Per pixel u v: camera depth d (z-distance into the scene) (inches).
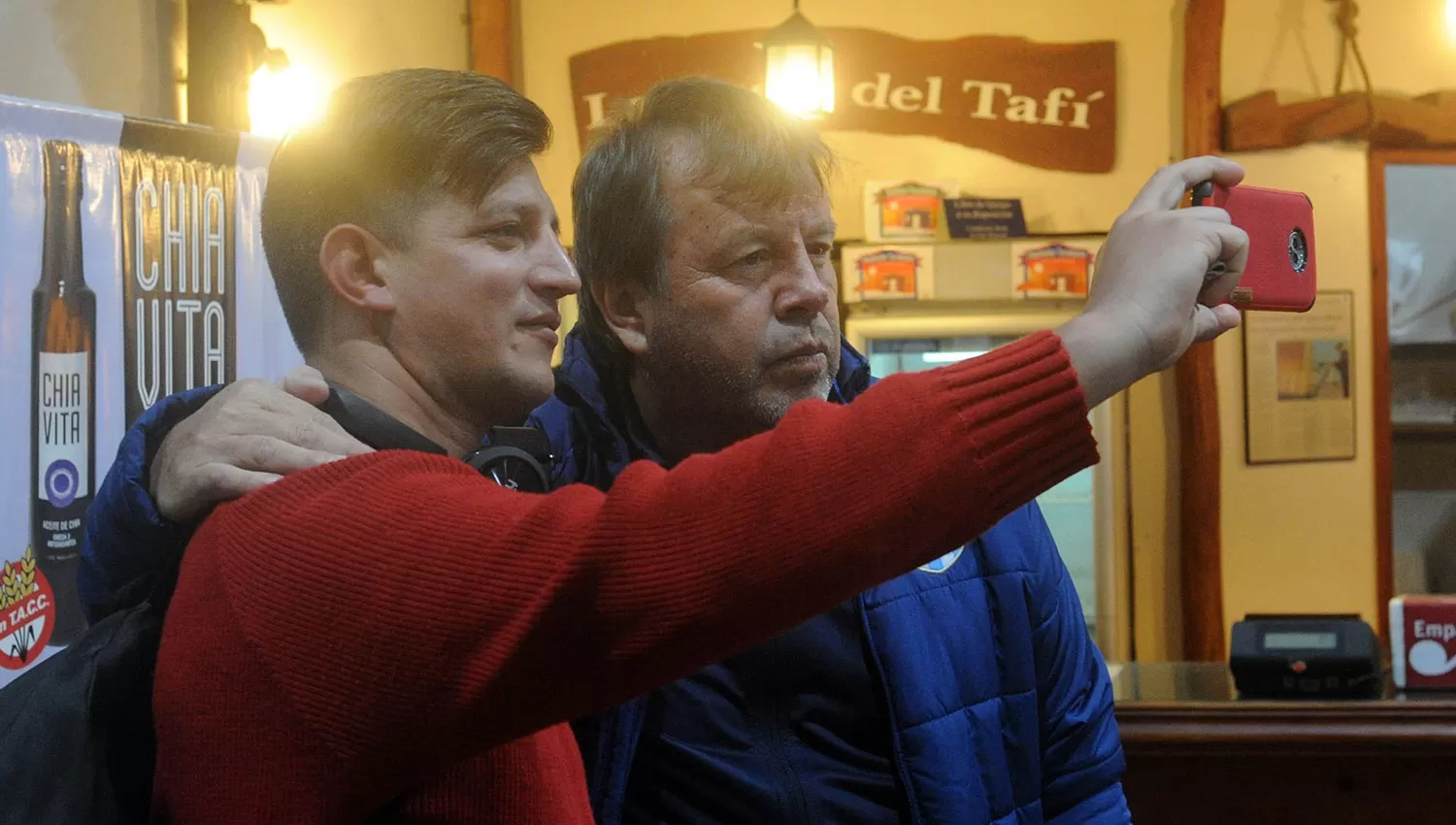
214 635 30.9
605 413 56.4
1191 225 32.5
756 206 51.5
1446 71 175.5
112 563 37.4
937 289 163.5
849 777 52.2
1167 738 89.0
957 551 55.8
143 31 110.0
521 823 31.9
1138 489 176.7
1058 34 176.2
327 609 29.7
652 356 54.3
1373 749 87.3
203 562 32.5
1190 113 172.4
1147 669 103.5
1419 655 91.7
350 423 35.8
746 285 52.2
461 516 30.2
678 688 51.9
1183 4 174.2
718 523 28.5
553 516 29.5
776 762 51.7
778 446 29.2
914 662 52.1
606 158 54.4
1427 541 179.0
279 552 31.0
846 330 165.3
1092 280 33.1
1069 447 29.5
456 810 31.4
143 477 36.5
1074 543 174.1
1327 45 176.1
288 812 29.4
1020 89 176.4
